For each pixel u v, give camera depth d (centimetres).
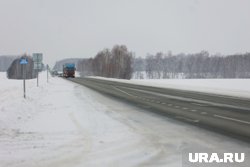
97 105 2097
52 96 2811
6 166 725
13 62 9662
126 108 1931
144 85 5044
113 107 1984
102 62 13988
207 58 17162
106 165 733
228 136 1074
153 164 743
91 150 873
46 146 919
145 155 825
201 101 2403
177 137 1056
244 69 15725
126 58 13250
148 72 17650
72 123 1340
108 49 13588
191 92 3447
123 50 13262
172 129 1209
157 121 1412
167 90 3791
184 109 1881
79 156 811
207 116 1577
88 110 1817
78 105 2084
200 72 17238
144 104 2178
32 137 1045
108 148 898
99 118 1498
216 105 2111
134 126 1274
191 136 1073
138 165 734
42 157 801
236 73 15812
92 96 2862
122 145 937
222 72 16438
